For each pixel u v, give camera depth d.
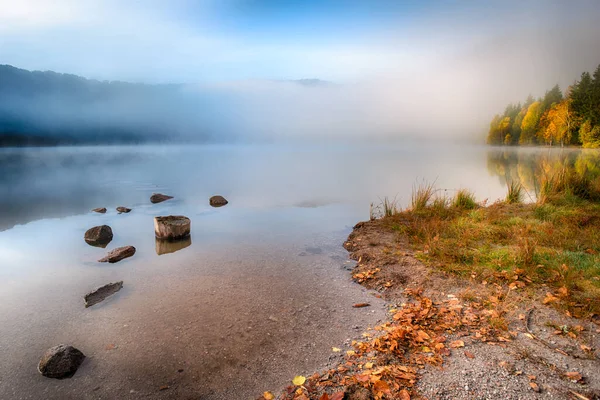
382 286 5.29
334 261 6.62
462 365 3.22
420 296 4.81
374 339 3.71
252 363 3.52
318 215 11.16
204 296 5.11
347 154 60.72
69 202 14.16
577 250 5.88
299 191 16.58
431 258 6.06
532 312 4.12
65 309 4.75
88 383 3.28
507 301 4.39
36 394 3.15
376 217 10.61
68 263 6.68
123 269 6.30
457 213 9.13
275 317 4.46
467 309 4.31
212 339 3.96
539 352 3.38
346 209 12.17
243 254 7.11
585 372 3.06
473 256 5.91
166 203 13.65
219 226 9.68
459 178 20.92
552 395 2.79
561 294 4.39
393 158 45.91
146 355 3.69
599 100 54.00
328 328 4.16
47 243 8.12
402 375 3.07
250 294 5.16
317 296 5.07
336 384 3.06
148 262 6.67
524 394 2.82
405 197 14.44
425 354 3.42
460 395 2.83
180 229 8.27
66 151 90.56
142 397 3.10
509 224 7.63
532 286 4.71
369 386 2.96
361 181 20.22
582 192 9.73
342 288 5.34
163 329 4.20
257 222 10.17
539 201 9.27
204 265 6.47
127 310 4.70
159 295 5.16
